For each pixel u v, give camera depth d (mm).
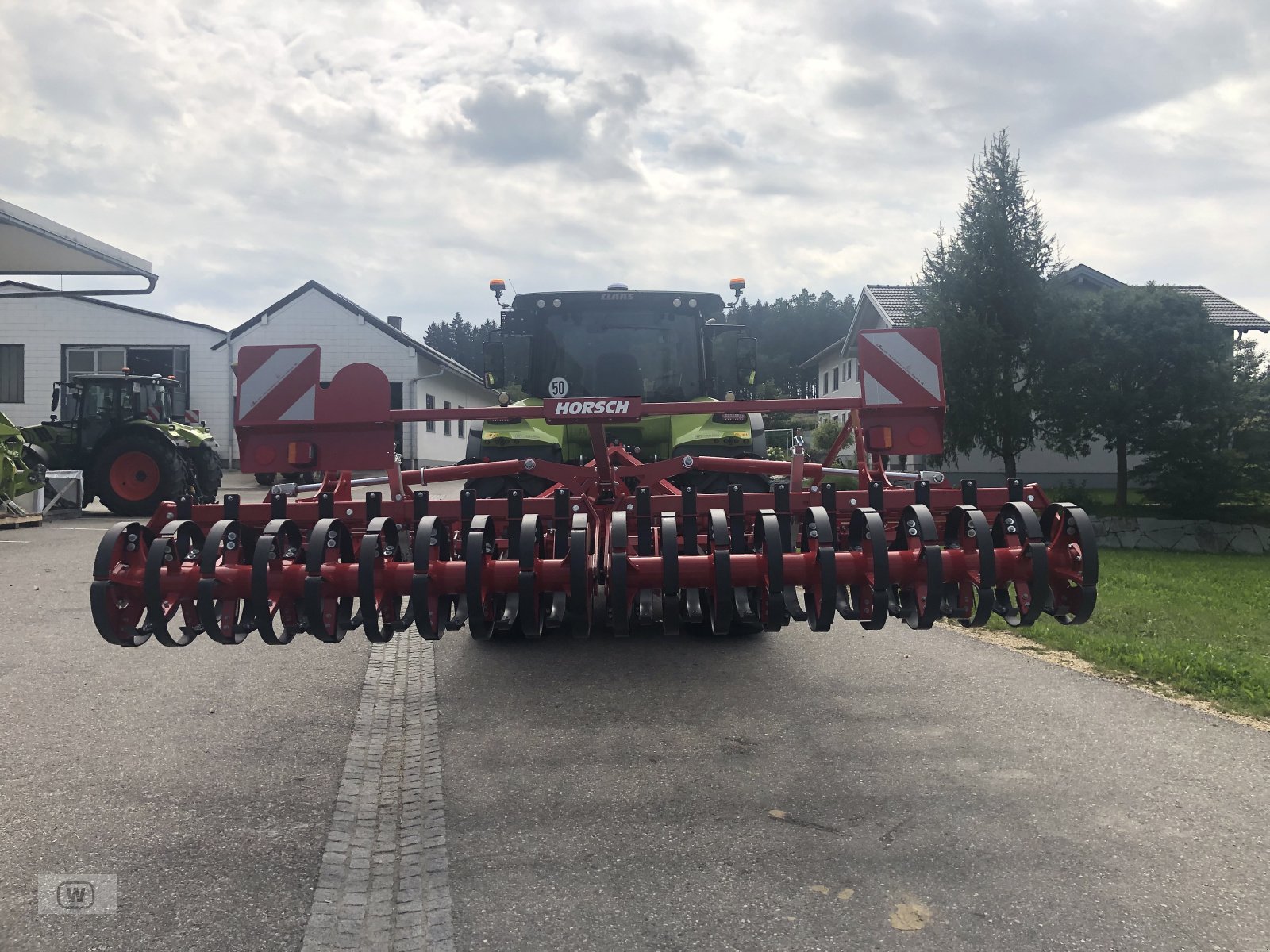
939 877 2588
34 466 14000
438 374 29203
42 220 11766
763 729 3902
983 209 14125
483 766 3480
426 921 2365
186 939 2281
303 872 2639
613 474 4582
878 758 3537
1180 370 13562
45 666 4980
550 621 3293
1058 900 2455
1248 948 2229
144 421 14508
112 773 3393
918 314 14992
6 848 2770
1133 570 9930
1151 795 3182
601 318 6578
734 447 6211
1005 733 3852
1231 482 13312
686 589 3375
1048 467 20516
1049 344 13953
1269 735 3836
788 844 2793
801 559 3322
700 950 2227
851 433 4930
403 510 4152
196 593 3238
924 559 3291
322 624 3184
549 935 2303
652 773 3391
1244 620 6473
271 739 3797
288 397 4332
